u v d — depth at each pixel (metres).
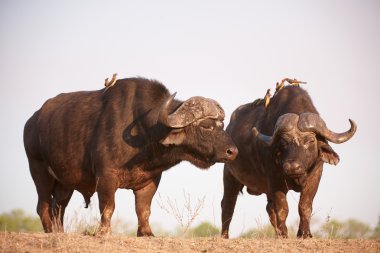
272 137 47.72
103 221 44.28
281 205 48.44
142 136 45.66
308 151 46.56
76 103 49.22
